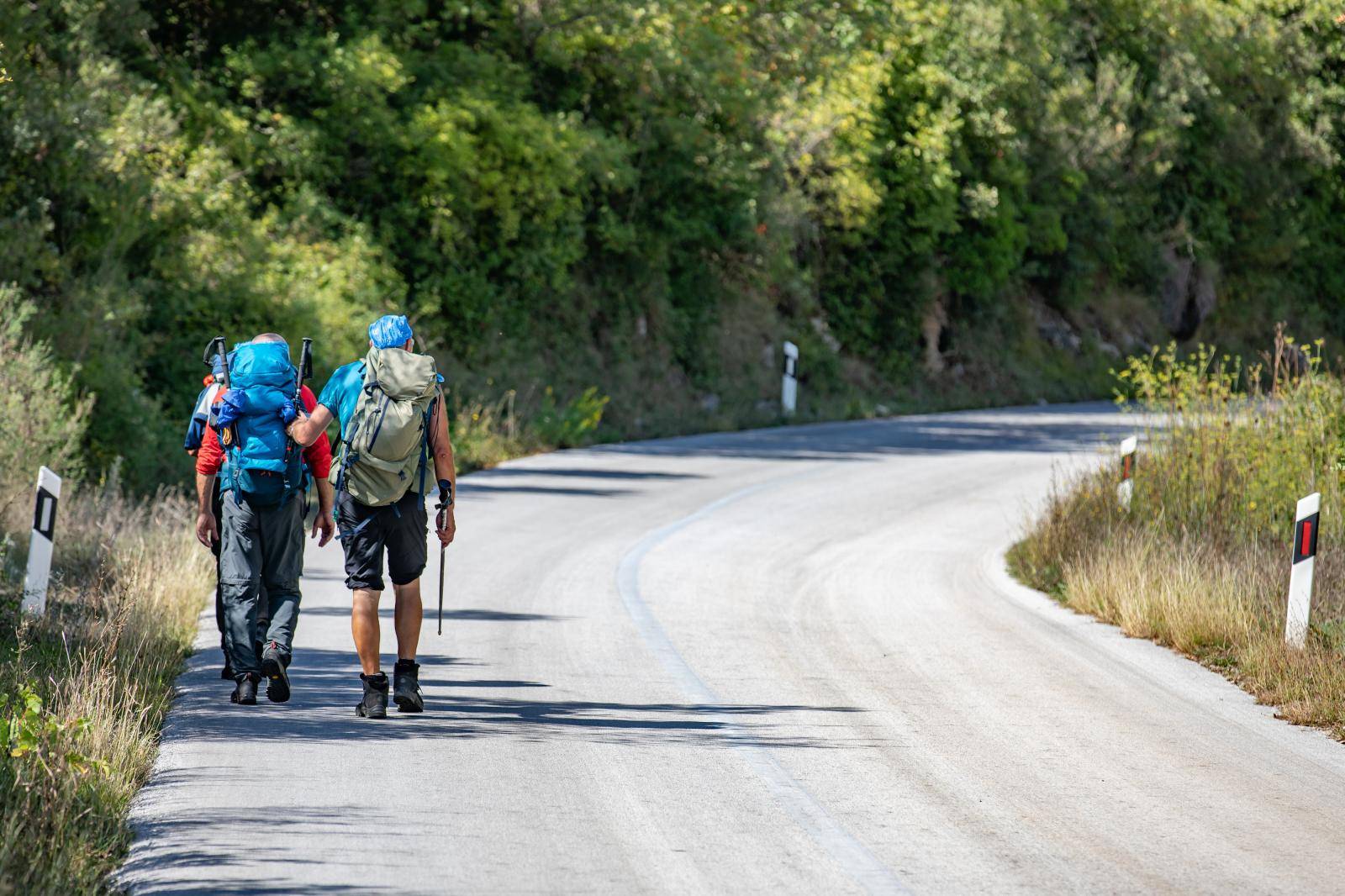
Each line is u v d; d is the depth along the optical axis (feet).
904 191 420.36
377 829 73.31
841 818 78.13
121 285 211.82
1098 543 158.40
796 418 374.22
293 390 98.43
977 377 457.27
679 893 65.67
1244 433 179.52
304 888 64.64
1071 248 504.84
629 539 181.98
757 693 107.04
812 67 392.47
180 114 251.19
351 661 112.16
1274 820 80.18
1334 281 606.14
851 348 428.56
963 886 68.08
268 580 98.07
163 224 232.32
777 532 191.93
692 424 347.15
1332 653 115.03
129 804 75.61
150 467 198.39
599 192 349.82
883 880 68.39
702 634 127.95
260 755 85.76
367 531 94.68
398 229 300.40
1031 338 487.61
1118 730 99.45
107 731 82.17
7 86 201.77
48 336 193.88
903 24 431.43
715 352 377.09
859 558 173.58
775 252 380.58
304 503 99.25
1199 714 104.68
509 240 321.73
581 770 85.40
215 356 100.42
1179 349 546.26
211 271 234.79
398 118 297.53
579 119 322.96
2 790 71.56
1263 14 585.22
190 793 78.13
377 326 95.20
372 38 287.69
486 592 143.84
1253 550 149.38
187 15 289.94
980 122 437.99
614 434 320.29
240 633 96.22
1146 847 74.79
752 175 365.40
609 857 70.33
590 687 107.14
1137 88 540.11
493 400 302.04
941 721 100.53
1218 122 559.79
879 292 431.02
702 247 377.09
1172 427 186.91
